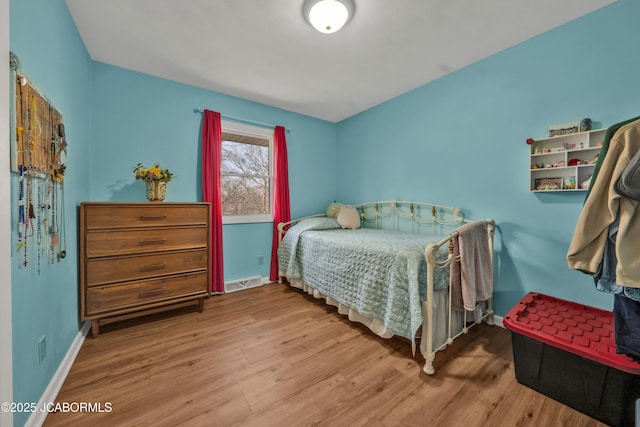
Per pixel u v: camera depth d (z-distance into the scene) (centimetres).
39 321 119
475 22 174
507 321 147
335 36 189
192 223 227
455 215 238
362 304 187
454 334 184
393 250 174
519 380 142
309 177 360
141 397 131
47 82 130
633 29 151
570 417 119
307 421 117
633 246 87
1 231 74
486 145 218
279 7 161
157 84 250
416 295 154
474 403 128
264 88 274
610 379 113
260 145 326
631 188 84
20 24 104
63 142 147
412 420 118
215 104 283
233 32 185
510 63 202
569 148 175
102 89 224
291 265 277
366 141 336
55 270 139
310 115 356
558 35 179
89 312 183
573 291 176
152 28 181
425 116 265
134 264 200
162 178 227
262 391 136
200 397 131
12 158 96
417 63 226
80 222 181
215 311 239
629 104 153
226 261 296
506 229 208
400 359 164
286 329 204
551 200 184
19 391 101
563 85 177
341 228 315
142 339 188
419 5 158
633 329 101
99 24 177
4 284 75
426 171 266
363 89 276
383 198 315
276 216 325
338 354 170
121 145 233
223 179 298
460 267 164
